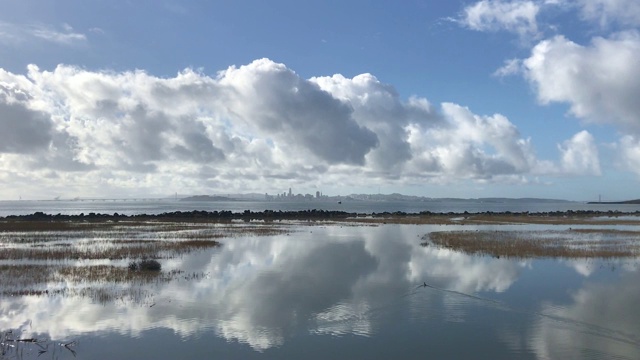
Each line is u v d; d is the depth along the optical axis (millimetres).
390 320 14898
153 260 25219
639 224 60844
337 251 31672
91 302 17109
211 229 51312
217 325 14484
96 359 11781
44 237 40250
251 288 19578
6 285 19766
